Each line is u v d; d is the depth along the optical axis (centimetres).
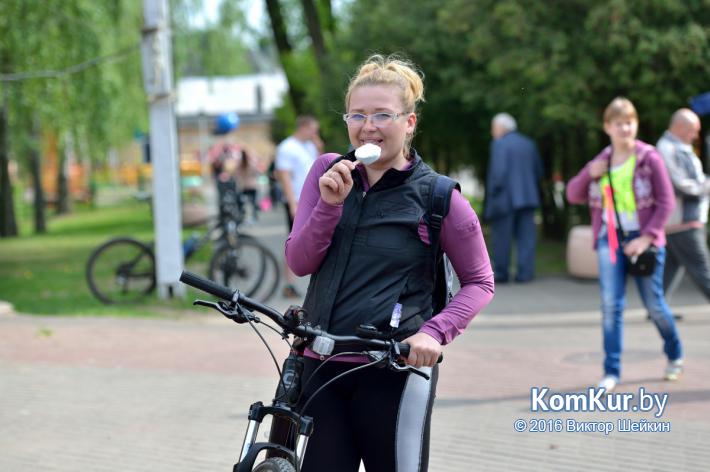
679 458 511
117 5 1948
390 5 1636
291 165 1048
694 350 783
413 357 288
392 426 306
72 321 979
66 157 3231
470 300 303
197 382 707
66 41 1759
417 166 311
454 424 585
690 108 1238
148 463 521
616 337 641
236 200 1195
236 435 571
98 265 1123
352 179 304
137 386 696
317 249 306
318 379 312
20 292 1268
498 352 802
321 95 1689
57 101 1788
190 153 6919
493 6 1333
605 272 635
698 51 1143
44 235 2602
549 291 1188
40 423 602
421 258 305
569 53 1233
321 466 305
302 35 2172
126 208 4294
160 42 1088
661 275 652
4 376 732
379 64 314
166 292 1125
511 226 1271
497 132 1277
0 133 2288
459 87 1521
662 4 1155
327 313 305
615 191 624
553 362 756
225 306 290
